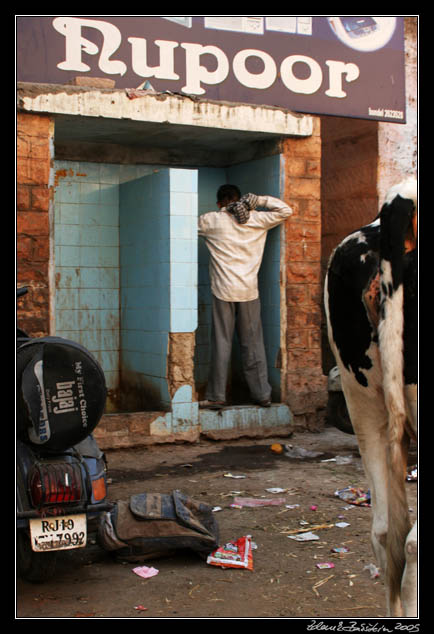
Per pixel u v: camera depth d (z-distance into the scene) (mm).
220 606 3945
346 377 3572
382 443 3596
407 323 3039
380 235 3090
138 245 8781
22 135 7293
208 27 7996
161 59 7805
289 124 8461
